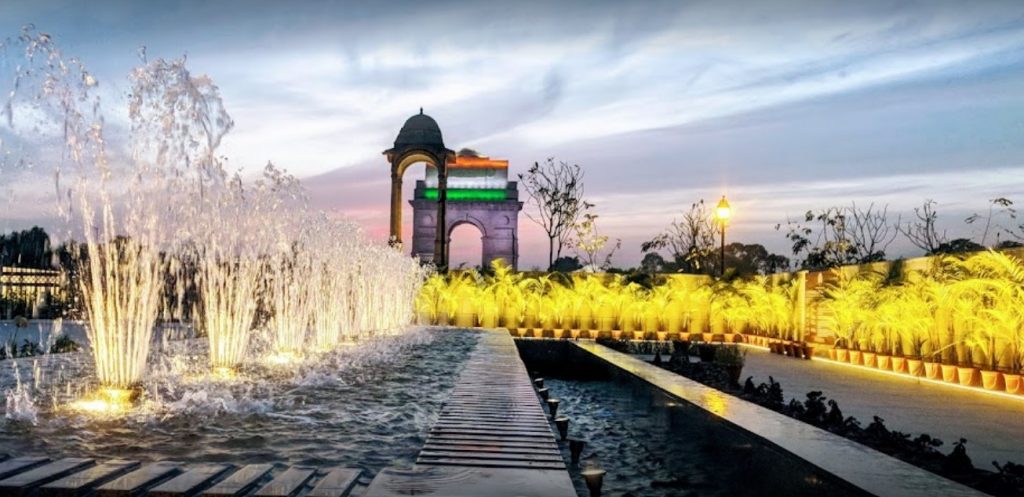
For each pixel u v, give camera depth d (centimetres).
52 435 491
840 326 1461
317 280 1327
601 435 827
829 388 1002
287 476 382
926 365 1118
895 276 1346
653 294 2175
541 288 2202
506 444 462
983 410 806
